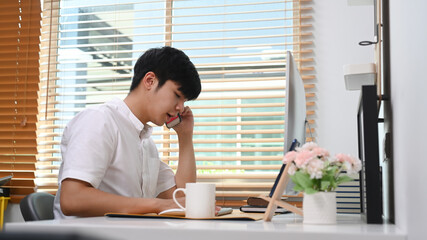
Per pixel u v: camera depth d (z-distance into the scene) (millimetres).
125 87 2928
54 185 2863
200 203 1070
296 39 2730
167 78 1502
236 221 1004
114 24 2984
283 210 1476
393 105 1170
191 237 756
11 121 2961
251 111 2773
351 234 730
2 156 2949
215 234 750
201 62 2830
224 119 2805
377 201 1004
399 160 1049
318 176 903
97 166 1366
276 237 738
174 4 2914
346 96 2604
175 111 1546
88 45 2961
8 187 2861
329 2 2688
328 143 2590
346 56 2635
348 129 2582
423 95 742
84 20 3021
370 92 1040
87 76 2949
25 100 2961
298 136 1449
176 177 1889
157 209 1264
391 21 1229
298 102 1420
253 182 2717
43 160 2906
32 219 1439
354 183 1650
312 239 735
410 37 874
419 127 783
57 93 2961
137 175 1597
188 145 1931
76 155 1352
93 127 1413
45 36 3025
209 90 2775
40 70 3002
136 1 2963
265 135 2756
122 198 1291
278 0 2768
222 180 2738
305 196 935
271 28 2725
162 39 2910
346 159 942
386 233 729
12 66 2984
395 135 1128
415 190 823
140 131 1598
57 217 1484
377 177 1013
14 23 3014
